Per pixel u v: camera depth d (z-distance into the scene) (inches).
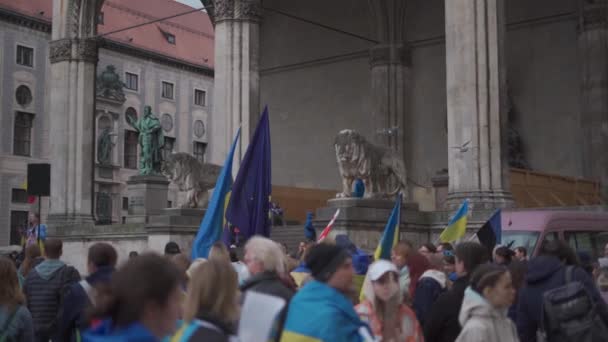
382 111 1691.7
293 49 1863.9
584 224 714.8
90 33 1582.2
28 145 2783.0
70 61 1568.7
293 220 1563.7
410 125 1690.5
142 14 3287.4
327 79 1812.3
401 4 1695.4
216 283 203.0
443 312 329.4
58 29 1579.7
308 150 1829.5
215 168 1227.9
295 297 245.4
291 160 1854.1
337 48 1793.8
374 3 1704.0
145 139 1549.0
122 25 3154.5
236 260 526.3
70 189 1549.0
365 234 926.4
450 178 1015.0
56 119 1568.7
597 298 328.8
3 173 2691.9
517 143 1510.8
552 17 1504.7
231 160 474.6
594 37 1435.8
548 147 1496.1
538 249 675.4
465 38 1018.7
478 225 952.9
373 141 1708.9
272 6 1895.9
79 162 1552.7
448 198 1010.7
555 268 339.3
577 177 1441.9
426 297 368.8
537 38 1523.1
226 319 202.8
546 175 1258.0
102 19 3080.7
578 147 1460.4
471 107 1006.4
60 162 1555.1
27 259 542.3
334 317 236.4
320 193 1668.3
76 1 1569.9
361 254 368.2
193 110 3403.1
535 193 1224.8
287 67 1872.5
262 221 486.3
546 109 1503.4
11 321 352.5
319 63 1823.3
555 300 309.4
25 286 451.5
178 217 1160.8
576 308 304.7
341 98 1785.2
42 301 446.0
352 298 313.3
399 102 1686.8
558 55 1496.1
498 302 281.9
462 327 290.5
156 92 3233.3
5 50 2709.2
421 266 395.2
